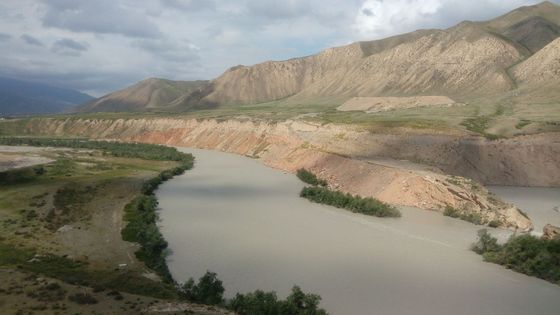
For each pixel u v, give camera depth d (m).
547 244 53.88
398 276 50.28
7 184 89.69
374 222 71.62
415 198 81.38
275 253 56.97
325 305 43.12
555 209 81.56
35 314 32.62
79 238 59.75
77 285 40.16
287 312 37.69
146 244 56.31
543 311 42.81
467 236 65.06
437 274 51.03
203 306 38.50
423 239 63.25
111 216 71.12
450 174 97.25
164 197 89.19
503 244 59.41
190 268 51.91
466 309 42.84
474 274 51.28
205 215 75.12
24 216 67.81
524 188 99.94
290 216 74.75
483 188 84.00
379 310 42.31
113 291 39.34
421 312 42.06
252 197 89.44
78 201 78.62
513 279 50.16
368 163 97.94
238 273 50.62
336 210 79.12
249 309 38.53
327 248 58.97
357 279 49.34
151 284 44.94
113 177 100.44
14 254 51.41
